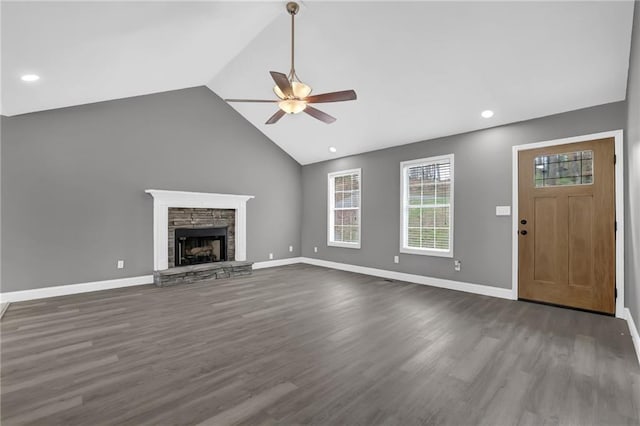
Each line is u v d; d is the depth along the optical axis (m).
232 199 6.02
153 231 5.11
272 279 5.43
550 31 2.86
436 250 4.93
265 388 2.02
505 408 1.82
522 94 3.65
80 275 4.46
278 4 3.31
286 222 7.05
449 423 1.68
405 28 3.29
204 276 5.31
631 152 2.96
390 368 2.29
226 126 6.04
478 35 3.10
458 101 4.04
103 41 2.86
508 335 2.91
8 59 2.70
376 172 5.80
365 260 5.97
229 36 3.85
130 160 4.90
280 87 2.82
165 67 4.15
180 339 2.81
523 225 4.06
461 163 4.65
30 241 4.11
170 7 2.72
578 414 1.76
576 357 2.46
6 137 3.95
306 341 2.77
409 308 3.76
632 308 2.97
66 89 3.70
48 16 2.24
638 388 2.03
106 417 1.72
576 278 3.67
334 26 3.55
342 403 1.86
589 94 3.42
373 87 4.28
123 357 2.46
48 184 4.23
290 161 7.12
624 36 2.73
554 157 3.83
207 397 1.92
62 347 2.63
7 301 3.96
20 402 1.86
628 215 3.27
